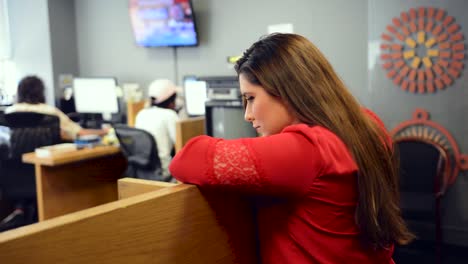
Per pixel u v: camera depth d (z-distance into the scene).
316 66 0.88
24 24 5.13
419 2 3.10
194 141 0.86
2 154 3.26
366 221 0.85
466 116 3.04
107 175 3.53
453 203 3.14
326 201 0.83
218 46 4.30
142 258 0.75
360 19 3.53
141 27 4.64
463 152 3.08
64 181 3.21
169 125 3.18
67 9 5.19
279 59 0.87
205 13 4.34
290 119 0.89
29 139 3.30
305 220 0.85
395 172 0.93
